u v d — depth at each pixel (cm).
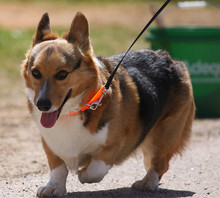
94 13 4225
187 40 1778
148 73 989
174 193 942
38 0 4731
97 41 3180
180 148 1081
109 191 952
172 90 1020
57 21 3759
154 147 1010
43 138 892
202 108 1828
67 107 843
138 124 932
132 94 918
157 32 1811
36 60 834
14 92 2170
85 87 849
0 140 1430
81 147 868
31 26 3547
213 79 1811
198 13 4191
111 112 866
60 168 900
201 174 1095
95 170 868
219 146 1376
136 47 3098
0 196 915
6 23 3619
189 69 1803
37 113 871
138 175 1097
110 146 877
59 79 830
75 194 919
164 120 1013
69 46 854
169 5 4069
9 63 2659
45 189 886
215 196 913
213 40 1786
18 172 1109
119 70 941
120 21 3900
